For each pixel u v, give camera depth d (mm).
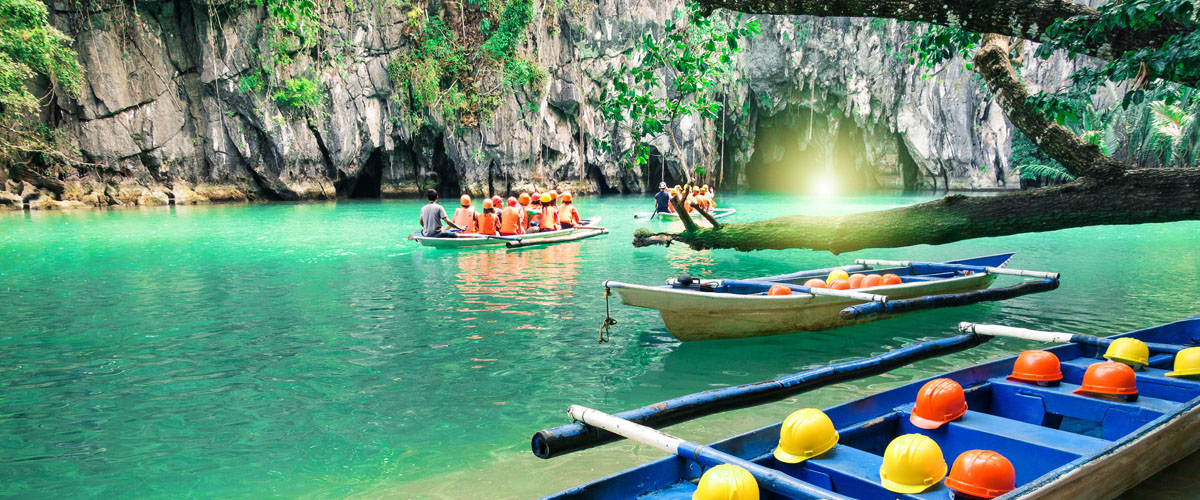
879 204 25578
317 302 7914
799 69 32719
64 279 9430
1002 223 4926
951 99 32750
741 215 20625
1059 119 4289
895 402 3549
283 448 3883
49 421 4273
